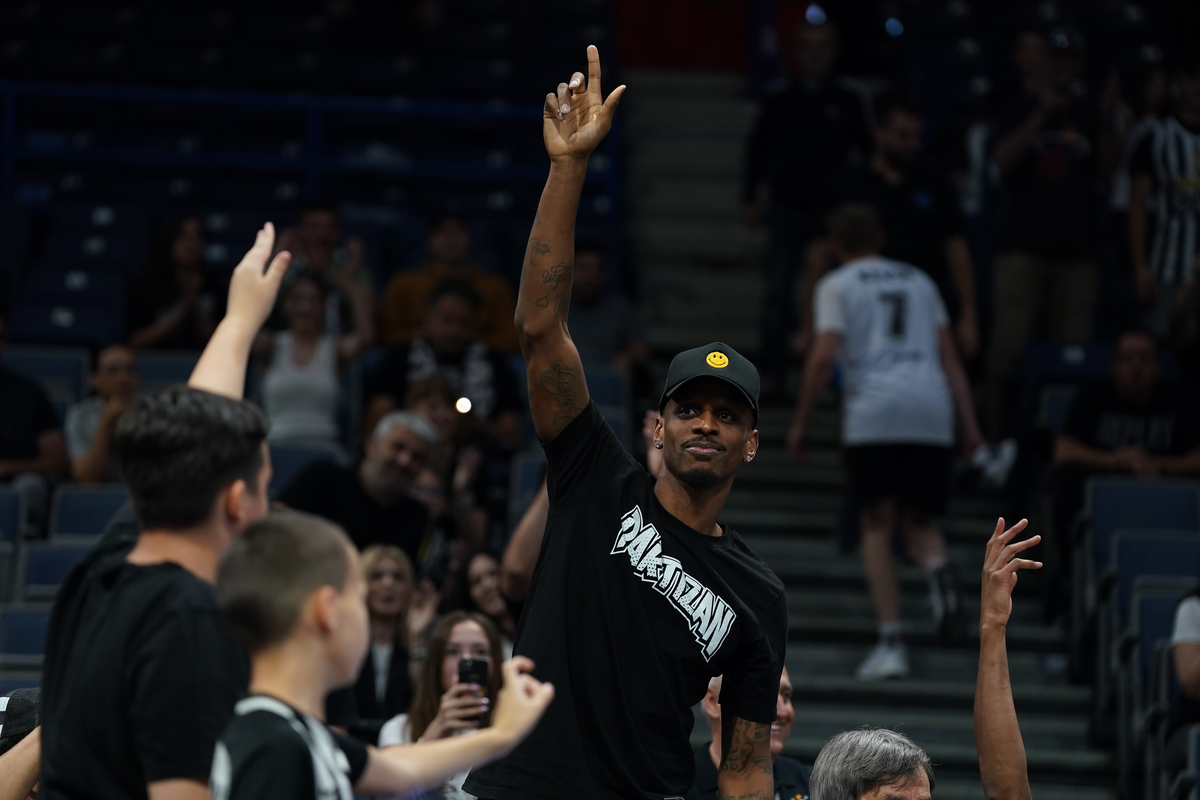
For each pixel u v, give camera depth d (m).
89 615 2.85
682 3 18.67
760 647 3.73
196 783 2.62
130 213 13.39
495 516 9.57
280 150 15.35
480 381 9.80
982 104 13.17
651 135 16.42
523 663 2.80
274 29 16.47
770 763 3.85
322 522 2.70
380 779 2.61
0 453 9.28
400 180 15.07
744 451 3.73
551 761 3.47
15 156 13.54
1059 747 8.33
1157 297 11.09
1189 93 11.13
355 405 10.36
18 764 3.37
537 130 15.69
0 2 16.33
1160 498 8.92
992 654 4.23
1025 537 10.02
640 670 3.56
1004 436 11.12
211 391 3.03
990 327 12.02
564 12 17.11
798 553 10.09
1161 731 7.29
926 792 4.21
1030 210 11.01
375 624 6.72
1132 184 11.20
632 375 11.23
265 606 2.57
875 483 8.74
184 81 15.91
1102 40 16.34
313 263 10.88
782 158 12.07
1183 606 7.29
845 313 8.92
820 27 12.20
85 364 10.54
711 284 14.16
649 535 3.66
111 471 9.36
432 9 16.52
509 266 13.09
